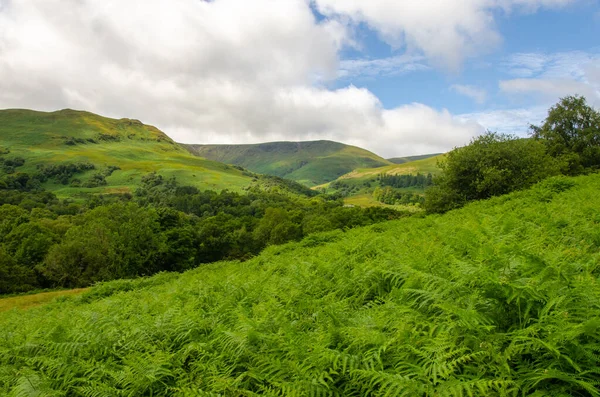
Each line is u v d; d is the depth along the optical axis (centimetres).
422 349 380
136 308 1074
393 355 397
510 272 444
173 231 6981
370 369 374
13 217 8631
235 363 477
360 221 6266
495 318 391
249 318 585
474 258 582
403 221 2150
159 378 491
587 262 484
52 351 697
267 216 8675
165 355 529
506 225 817
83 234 6116
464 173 3225
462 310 374
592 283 379
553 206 1186
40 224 7412
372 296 646
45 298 3991
